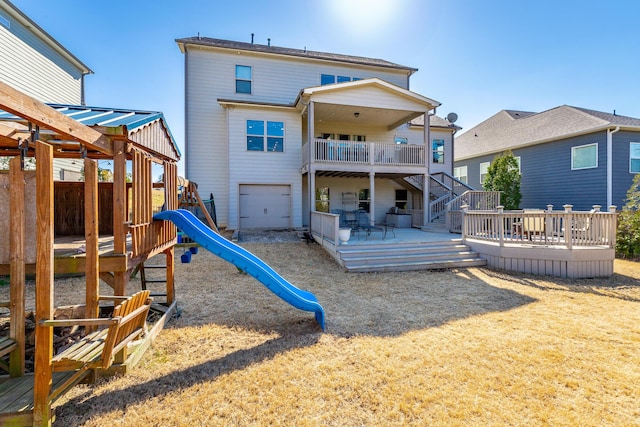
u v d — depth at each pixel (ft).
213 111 43.88
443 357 11.34
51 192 7.89
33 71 35.83
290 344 12.49
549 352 11.64
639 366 10.64
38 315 7.62
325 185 48.98
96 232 10.14
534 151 55.31
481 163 66.39
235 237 36.35
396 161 41.29
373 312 16.34
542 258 24.64
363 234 36.55
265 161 42.68
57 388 7.88
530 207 56.08
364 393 9.16
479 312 16.29
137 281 22.30
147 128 14.11
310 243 35.60
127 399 8.86
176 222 14.05
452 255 27.71
